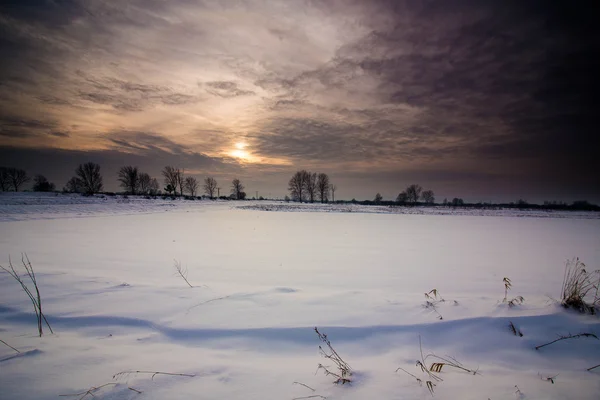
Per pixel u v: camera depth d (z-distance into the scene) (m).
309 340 2.69
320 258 6.95
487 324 2.92
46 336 2.68
